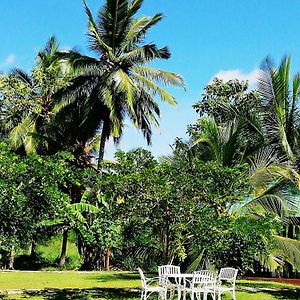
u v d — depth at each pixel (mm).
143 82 25203
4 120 22453
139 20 26875
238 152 19734
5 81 18625
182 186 13570
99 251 27359
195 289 12383
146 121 26047
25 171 10344
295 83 20094
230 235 13852
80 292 15555
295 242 17188
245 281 20578
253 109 21234
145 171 13461
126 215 13930
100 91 24156
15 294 14711
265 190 18297
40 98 24203
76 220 11711
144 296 12453
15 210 10312
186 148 19328
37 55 26625
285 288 17938
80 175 14148
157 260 19234
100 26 26031
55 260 29391
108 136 26891
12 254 26109
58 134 27359
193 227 13711
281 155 20109
